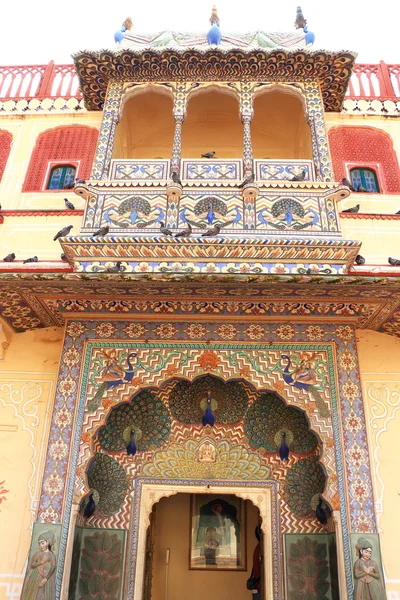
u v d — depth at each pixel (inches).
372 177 273.0
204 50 242.4
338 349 203.6
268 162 233.0
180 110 245.8
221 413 226.1
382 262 239.9
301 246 202.1
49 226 249.9
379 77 301.3
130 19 269.6
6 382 220.8
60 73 306.7
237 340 205.8
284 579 201.5
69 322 209.5
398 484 202.2
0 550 194.4
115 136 248.1
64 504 181.6
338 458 187.6
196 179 227.8
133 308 208.4
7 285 185.6
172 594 275.0
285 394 197.9
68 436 191.5
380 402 215.5
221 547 284.0
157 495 215.3
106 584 199.6
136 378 201.0
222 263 200.8
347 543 175.9
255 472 218.1
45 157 279.0
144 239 203.0
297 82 251.6
